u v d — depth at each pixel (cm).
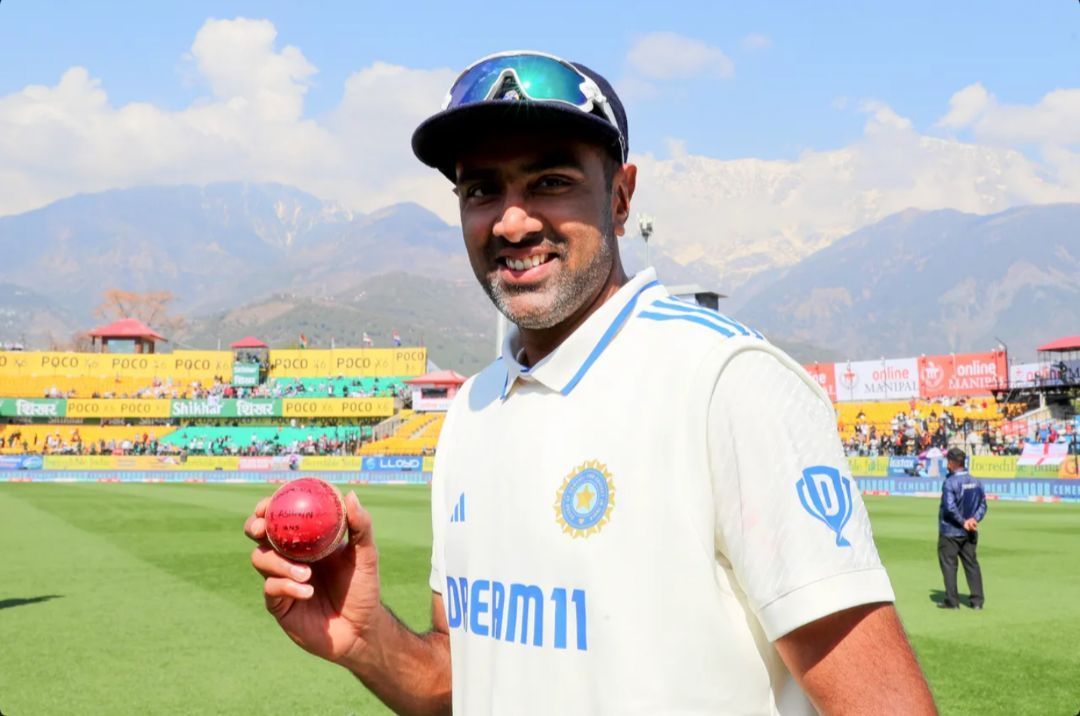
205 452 6975
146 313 19888
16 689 796
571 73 201
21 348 8856
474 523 212
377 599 236
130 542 2078
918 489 4600
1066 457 4531
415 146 213
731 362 177
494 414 219
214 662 902
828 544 160
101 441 7031
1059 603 1277
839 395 6431
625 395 189
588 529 183
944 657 928
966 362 6000
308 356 7944
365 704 753
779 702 176
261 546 231
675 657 170
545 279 204
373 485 5688
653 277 221
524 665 189
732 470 170
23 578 1498
